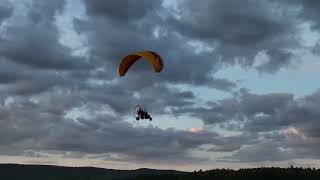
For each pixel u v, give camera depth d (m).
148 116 46.00
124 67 59.72
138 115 46.19
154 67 53.44
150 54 54.31
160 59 53.72
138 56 57.91
